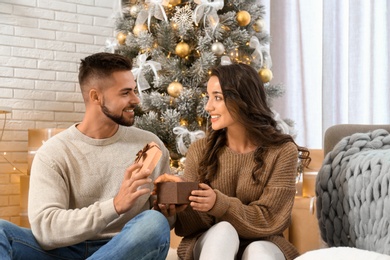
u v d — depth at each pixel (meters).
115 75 1.94
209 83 1.98
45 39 3.97
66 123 4.03
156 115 3.27
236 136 1.97
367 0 4.25
